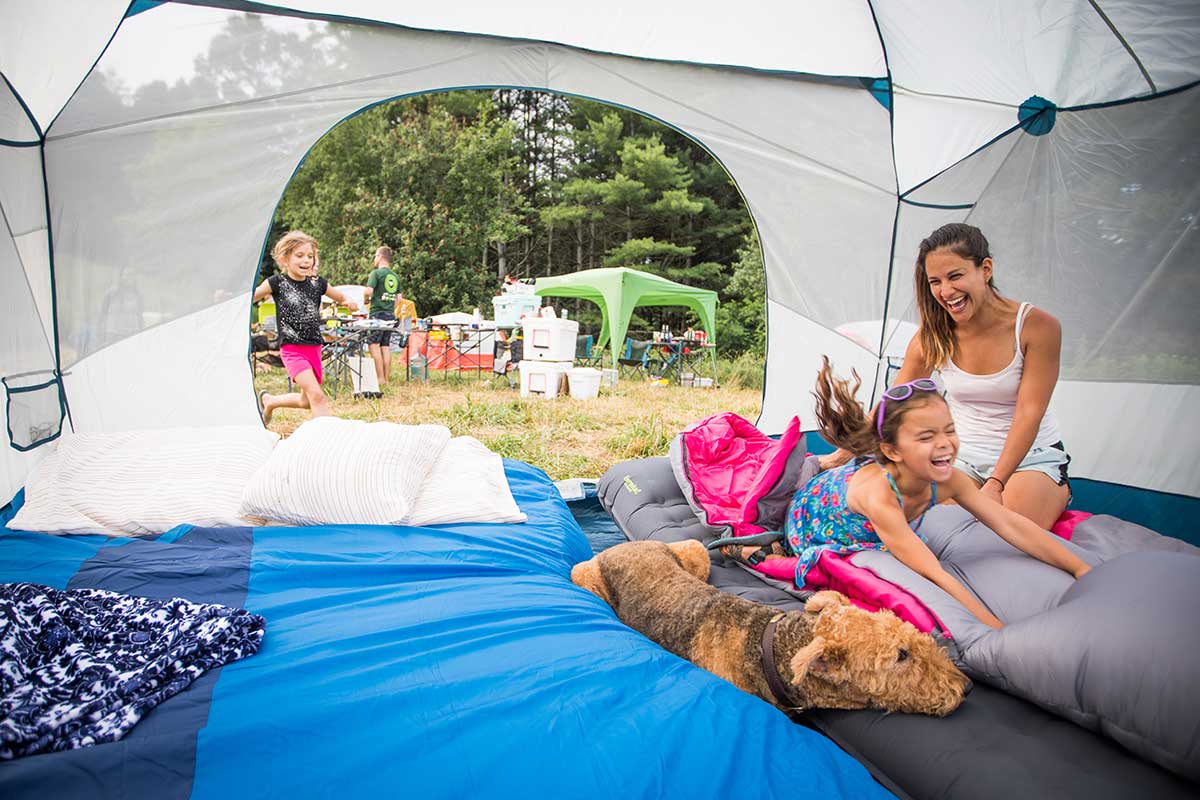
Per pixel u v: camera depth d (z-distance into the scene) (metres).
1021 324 2.73
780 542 2.74
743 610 2.01
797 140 4.75
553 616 2.07
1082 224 3.73
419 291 18.17
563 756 1.45
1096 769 1.43
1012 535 2.16
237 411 4.45
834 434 2.35
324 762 1.39
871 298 4.90
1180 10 3.05
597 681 1.72
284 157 4.29
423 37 4.29
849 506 2.38
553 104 21.88
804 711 1.83
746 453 3.51
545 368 8.85
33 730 1.37
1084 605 1.61
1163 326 3.43
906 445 2.12
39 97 3.73
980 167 4.23
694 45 4.36
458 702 1.59
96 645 1.75
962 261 2.65
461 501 2.96
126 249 4.16
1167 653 1.41
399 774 1.37
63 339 4.07
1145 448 3.47
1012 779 1.44
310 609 2.06
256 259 4.38
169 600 2.08
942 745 1.57
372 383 8.24
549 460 5.64
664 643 2.09
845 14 4.08
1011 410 2.90
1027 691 1.63
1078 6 3.30
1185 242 3.35
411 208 17.92
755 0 4.06
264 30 4.10
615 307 11.17
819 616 1.83
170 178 4.16
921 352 3.01
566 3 4.08
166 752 1.37
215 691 1.58
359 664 1.73
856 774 1.55
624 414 7.96
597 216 19.78
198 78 4.07
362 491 2.82
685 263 20.50
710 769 1.46
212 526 2.70
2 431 3.46
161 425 4.32
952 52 3.90
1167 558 1.64
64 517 2.69
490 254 21.27
